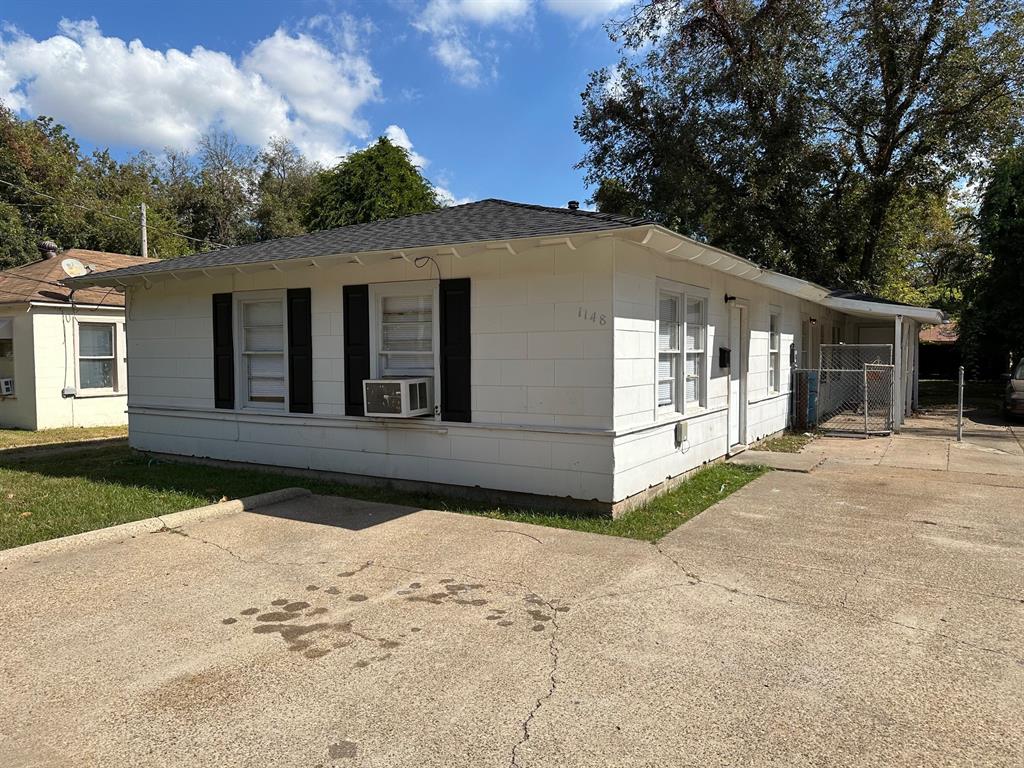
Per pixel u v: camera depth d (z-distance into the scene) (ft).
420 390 23.34
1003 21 59.00
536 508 21.56
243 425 28.53
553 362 20.94
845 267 68.33
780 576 15.40
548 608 13.58
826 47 62.39
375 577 15.44
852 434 41.29
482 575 15.53
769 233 65.51
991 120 60.08
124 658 11.47
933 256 97.09
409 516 20.88
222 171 140.67
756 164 61.57
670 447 24.32
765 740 8.97
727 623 12.80
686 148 63.05
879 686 10.39
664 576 15.42
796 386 42.98
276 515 21.08
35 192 93.97
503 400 21.97
